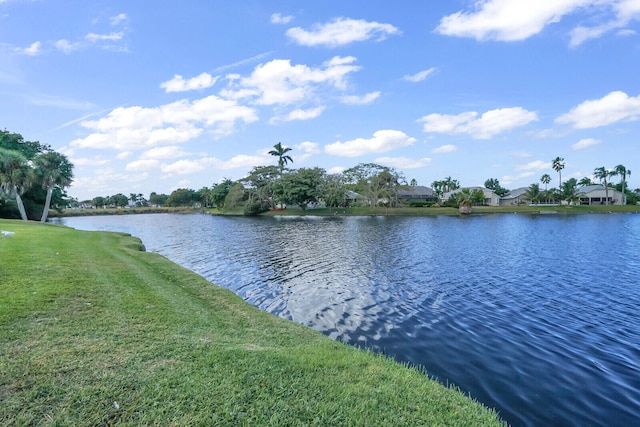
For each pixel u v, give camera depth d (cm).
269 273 1316
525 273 1307
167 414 279
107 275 835
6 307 508
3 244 1134
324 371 391
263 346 486
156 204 11569
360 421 296
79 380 320
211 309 694
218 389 322
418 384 396
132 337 441
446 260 1584
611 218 4881
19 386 304
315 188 6322
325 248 1977
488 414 357
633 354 622
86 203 10956
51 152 3822
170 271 1081
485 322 788
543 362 586
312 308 889
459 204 6575
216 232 3045
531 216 5512
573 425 414
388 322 787
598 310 873
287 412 296
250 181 6538
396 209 6253
